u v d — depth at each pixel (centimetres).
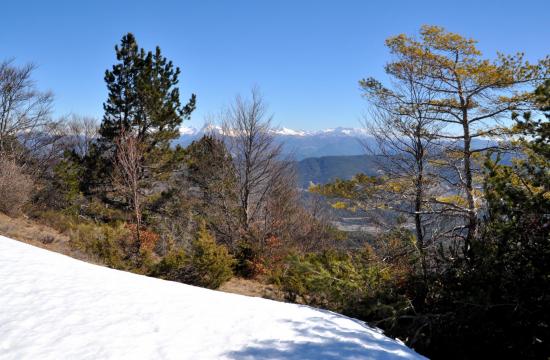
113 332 498
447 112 1253
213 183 1997
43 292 621
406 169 1367
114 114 2233
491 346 671
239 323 575
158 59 2306
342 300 870
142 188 2192
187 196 2350
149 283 772
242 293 1277
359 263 1052
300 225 2159
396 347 536
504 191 728
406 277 874
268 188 1948
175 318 568
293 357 464
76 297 614
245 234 1769
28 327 493
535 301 635
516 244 693
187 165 2316
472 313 662
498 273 685
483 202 1132
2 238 982
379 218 1424
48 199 2269
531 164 745
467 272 754
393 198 1345
